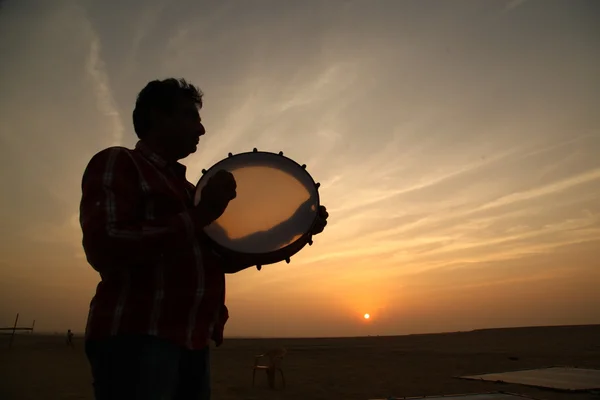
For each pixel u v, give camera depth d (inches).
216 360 909.8
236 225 69.7
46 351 1178.0
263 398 435.2
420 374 620.7
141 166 57.6
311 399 425.4
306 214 75.3
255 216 72.1
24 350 1203.2
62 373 625.6
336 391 473.1
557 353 999.6
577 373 535.8
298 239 72.3
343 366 767.1
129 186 54.5
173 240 51.3
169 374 53.1
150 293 54.2
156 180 57.7
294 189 77.1
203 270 60.0
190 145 67.3
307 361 877.2
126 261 50.1
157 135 64.7
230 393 464.8
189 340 55.0
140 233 49.8
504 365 735.7
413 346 1492.4
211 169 72.7
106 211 50.6
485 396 334.0
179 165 67.5
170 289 55.6
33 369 672.4
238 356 1029.8
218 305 62.6
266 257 68.9
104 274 55.6
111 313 52.5
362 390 477.4
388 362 836.0
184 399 63.1
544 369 589.6
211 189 56.0
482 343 1549.0
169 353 53.2
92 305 54.8
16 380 532.7
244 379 580.4
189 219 52.9
